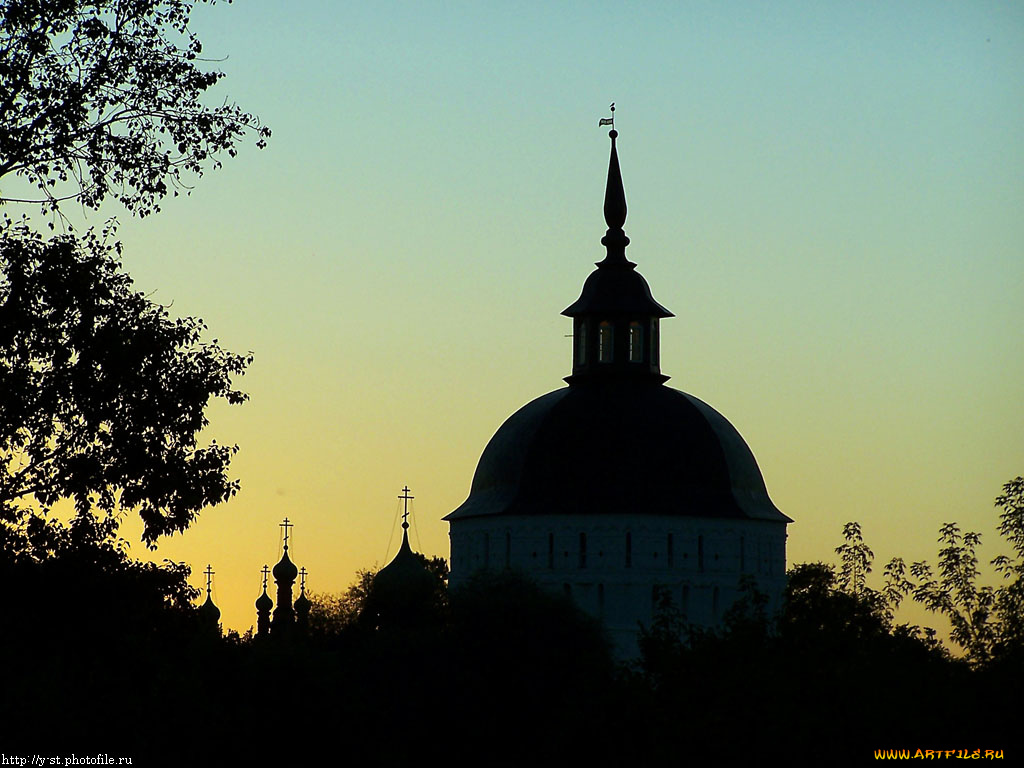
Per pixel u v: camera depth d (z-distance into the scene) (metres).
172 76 121.75
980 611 128.62
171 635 127.75
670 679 133.50
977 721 113.50
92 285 120.31
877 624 138.38
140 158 120.38
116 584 122.81
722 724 118.25
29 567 121.31
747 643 134.50
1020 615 125.31
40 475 121.00
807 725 114.19
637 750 131.62
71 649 125.12
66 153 119.81
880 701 114.88
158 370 121.56
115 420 121.31
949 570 130.88
